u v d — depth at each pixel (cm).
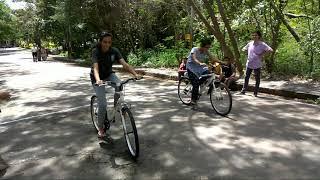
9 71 1246
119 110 336
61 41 2283
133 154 315
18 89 775
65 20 1580
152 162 307
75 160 321
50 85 812
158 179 274
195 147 340
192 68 486
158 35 1395
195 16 1046
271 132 381
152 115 473
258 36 577
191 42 999
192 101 494
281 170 282
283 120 428
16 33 4466
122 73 1055
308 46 696
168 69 1018
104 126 372
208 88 481
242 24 800
